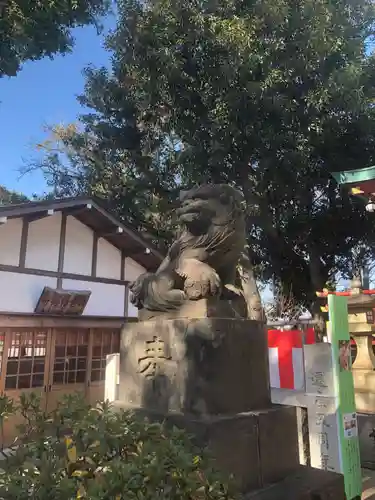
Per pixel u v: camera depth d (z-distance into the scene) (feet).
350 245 35.06
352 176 18.69
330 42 24.31
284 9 23.67
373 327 21.67
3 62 16.34
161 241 37.32
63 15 16.37
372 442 19.66
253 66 23.50
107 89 35.32
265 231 32.94
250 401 9.29
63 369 29.30
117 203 38.50
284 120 25.09
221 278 10.80
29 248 28.02
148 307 10.55
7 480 5.25
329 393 15.43
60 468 5.16
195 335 8.86
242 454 8.27
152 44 25.82
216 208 10.05
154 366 9.71
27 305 27.37
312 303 36.52
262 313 12.32
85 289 30.73
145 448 5.33
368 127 27.17
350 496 14.58
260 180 28.50
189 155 27.94
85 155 42.47
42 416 6.79
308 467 9.72
